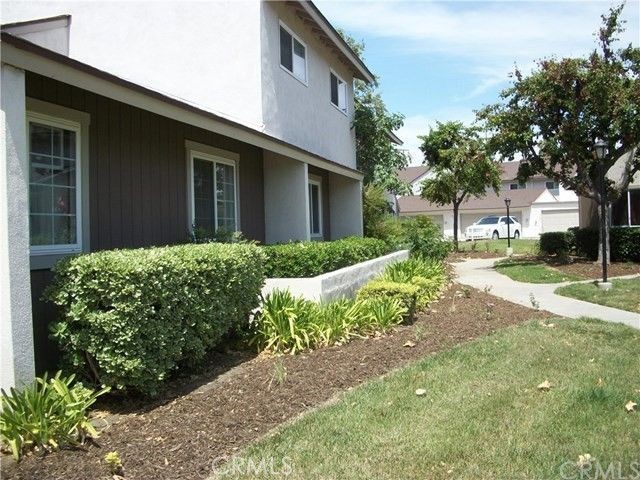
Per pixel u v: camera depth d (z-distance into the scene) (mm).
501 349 6988
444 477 3727
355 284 10492
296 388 5578
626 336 7719
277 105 12500
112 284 4828
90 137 7496
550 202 47844
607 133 16750
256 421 4801
